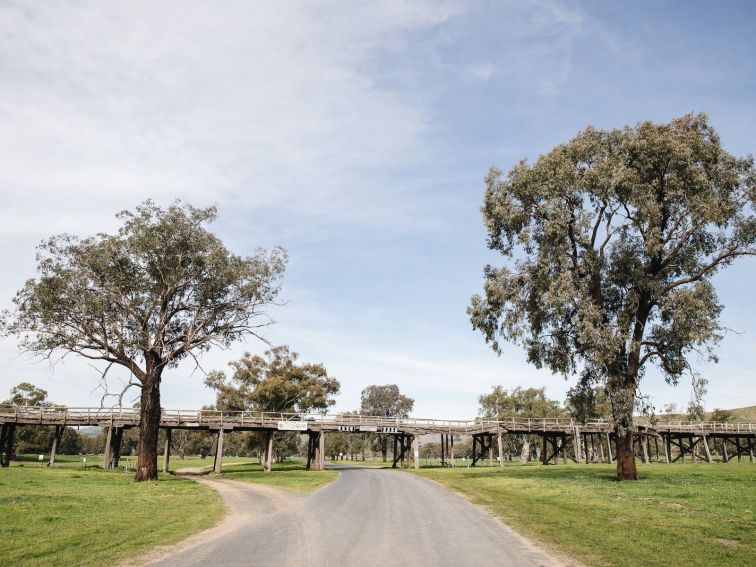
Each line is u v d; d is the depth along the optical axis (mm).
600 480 30172
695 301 27234
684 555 11117
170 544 12383
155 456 32625
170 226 32688
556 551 11461
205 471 47094
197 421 45094
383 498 22062
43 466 45750
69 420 45656
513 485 27703
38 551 11508
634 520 15719
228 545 12109
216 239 34281
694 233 29734
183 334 35094
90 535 13438
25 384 81188
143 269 33438
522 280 33000
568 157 31172
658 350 30188
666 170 28844
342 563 10234
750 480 29141
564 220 30031
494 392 93188
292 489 26844
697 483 27656
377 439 109062
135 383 32594
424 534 13430
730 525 14719
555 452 57062
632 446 30516
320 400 72375
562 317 31344
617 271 31266
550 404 92375
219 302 35406
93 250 31547
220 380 72812
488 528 14391
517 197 33031
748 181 28031
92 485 27891
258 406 69938
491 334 34312
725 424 62438
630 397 29047
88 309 30938
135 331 31828
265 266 35438
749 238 28266
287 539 12805
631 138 28969
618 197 29125
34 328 31000
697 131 29281
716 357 28938
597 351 28547
